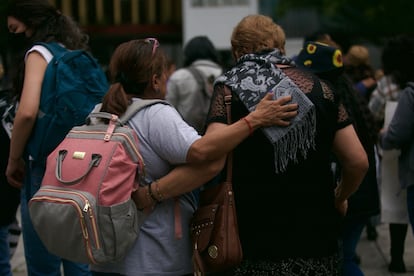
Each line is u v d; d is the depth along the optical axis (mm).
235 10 31203
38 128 5465
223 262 4344
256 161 4418
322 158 4473
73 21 6062
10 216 6441
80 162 4234
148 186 4352
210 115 4520
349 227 6355
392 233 8531
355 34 29984
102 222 4129
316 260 4441
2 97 6324
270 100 4301
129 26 36312
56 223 4195
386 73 7875
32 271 5887
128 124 4422
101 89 5703
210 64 9141
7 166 6047
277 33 4711
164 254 4438
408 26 28625
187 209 4578
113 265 4473
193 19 31469
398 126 6973
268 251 4406
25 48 5832
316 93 4422
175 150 4289
